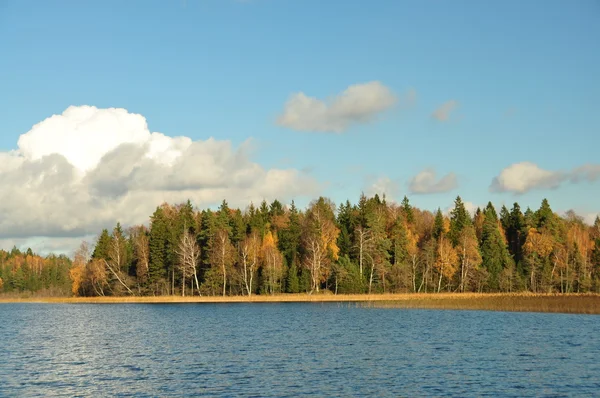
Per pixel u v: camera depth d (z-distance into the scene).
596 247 124.19
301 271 120.25
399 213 143.75
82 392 30.41
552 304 81.94
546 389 30.00
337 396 28.83
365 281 118.25
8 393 30.36
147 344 48.97
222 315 80.38
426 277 121.94
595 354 40.69
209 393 29.69
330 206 152.25
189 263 117.12
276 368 36.25
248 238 123.75
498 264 122.12
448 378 32.78
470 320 67.94
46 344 49.94
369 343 47.62
